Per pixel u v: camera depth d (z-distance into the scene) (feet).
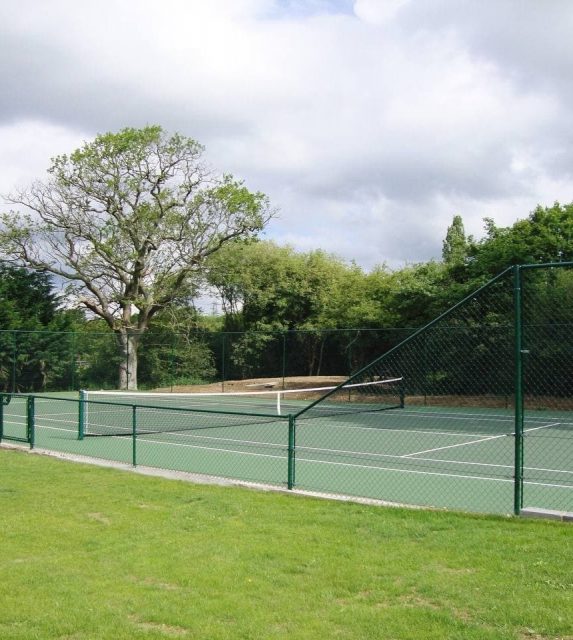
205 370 115.96
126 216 114.01
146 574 19.75
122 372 113.09
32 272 131.23
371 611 16.71
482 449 48.67
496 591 17.54
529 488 33.88
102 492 30.96
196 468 39.96
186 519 25.85
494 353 77.71
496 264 87.61
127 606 17.31
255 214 116.98
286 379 106.52
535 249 86.17
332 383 101.19
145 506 28.25
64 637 15.53
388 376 88.58
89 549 22.44
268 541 22.77
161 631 15.79
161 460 42.96
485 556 20.35
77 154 109.70
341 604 17.35
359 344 92.79
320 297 140.77
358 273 138.92
